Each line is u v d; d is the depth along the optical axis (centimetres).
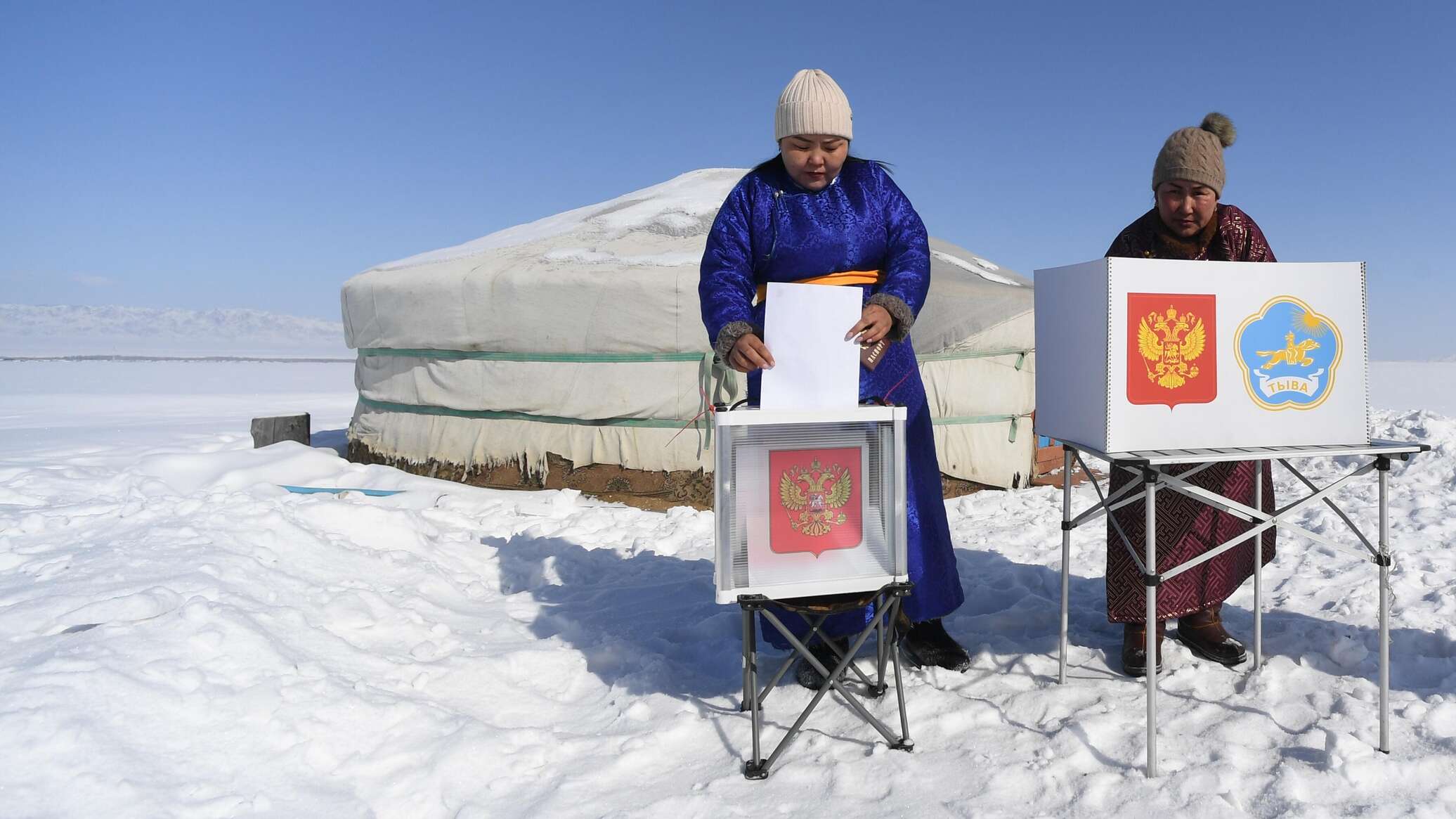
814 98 240
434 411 693
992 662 272
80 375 4525
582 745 224
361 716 227
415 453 700
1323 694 230
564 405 616
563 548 445
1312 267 208
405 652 289
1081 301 217
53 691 208
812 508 220
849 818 184
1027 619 316
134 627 246
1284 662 257
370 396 751
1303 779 188
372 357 748
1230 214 256
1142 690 245
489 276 633
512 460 644
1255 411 208
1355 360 209
